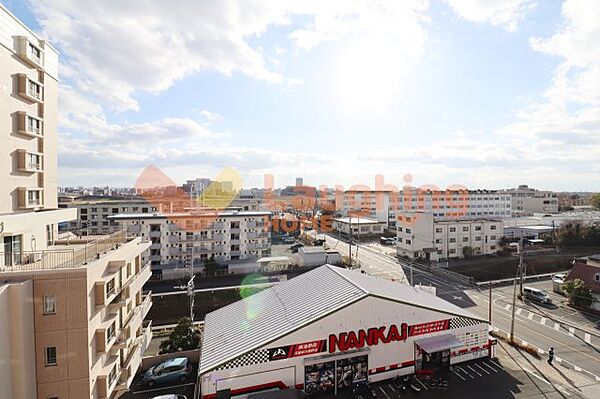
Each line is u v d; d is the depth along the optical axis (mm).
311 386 17672
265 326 19016
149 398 18969
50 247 20594
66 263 16000
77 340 14656
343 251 61156
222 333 19797
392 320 19359
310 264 49625
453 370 20297
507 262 50969
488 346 21750
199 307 34000
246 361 16703
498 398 17359
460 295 36375
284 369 17266
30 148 21344
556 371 20203
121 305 18438
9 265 16250
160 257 47969
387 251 61250
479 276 43969
